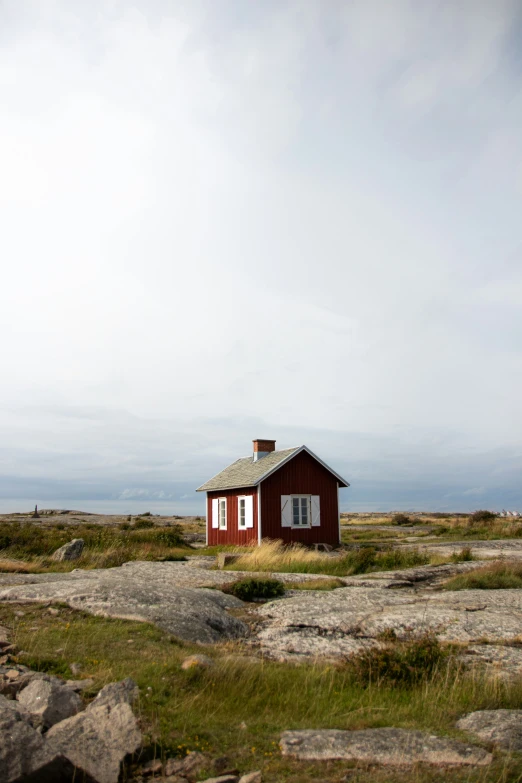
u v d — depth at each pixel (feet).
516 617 38.45
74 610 34.83
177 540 99.45
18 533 81.56
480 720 20.72
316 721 21.07
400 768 17.26
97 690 21.54
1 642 26.71
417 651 27.32
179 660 25.71
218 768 16.99
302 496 106.42
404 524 198.49
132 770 16.57
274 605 42.93
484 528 130.00
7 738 15.69
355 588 51.26
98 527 142.51
